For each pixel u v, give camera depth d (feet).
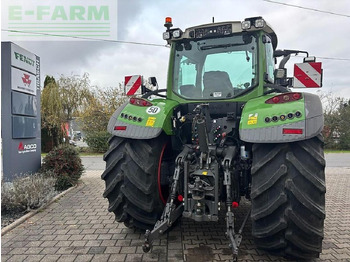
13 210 14.67
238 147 10.21
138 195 9.94
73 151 21.84
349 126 70.95
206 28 11.52
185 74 12.01
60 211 14.85
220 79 11.45
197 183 8.99
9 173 19.02
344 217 14.11
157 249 10.05
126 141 10.37
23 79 20.35
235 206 9.25
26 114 20.67
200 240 10.78
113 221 13.16
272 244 8.68
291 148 8.44
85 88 66.95
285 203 8.12
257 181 8.57
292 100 8.69
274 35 13.12
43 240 10.98
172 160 11.48
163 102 11.03
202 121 9.25
